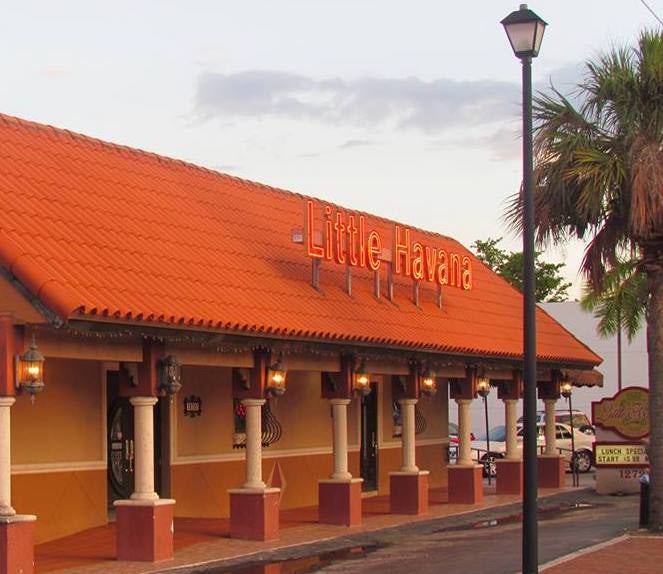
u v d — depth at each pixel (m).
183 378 22.20
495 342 27.30
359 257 23.34
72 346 15.82
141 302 16.14
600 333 39.19
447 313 26.92
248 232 22.12
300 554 18.17
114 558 17.12
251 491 19.45
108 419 20.64
